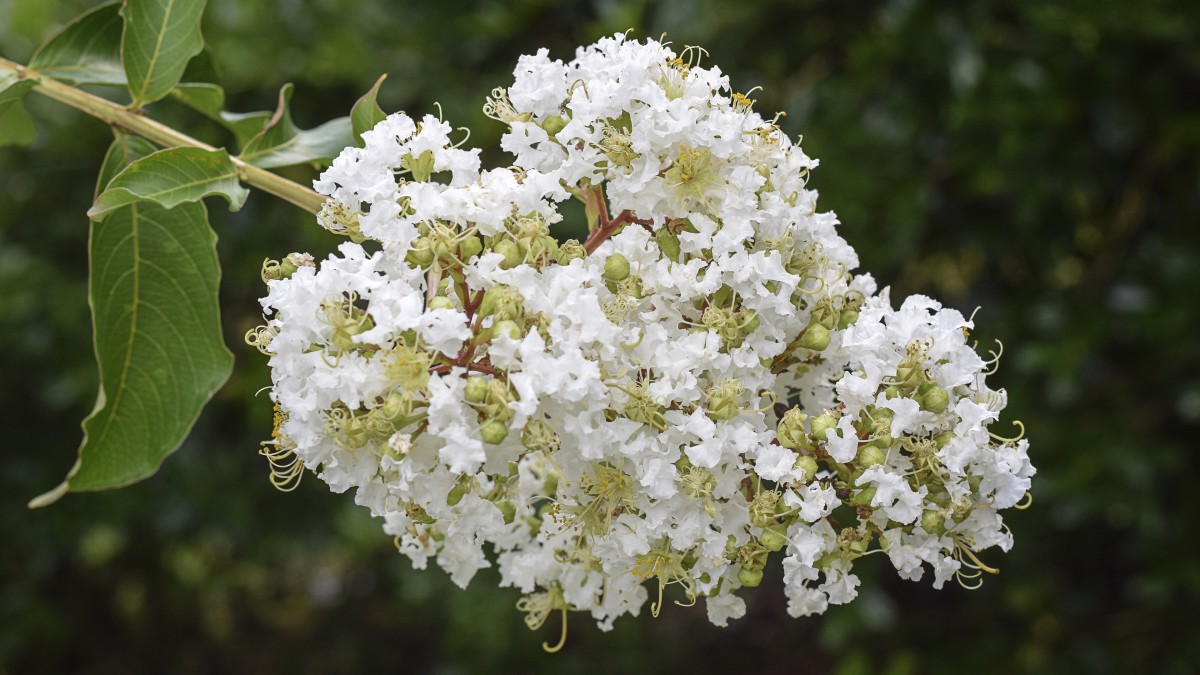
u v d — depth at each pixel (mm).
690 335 530
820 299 550
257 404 1135
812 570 533
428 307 521
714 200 535
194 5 581
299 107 1069
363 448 518
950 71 918
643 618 1381
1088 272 980
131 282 581
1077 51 917
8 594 1213
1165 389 954
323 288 510
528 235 522
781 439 535
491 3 1039
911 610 1264
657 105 529
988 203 997
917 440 535
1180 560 951
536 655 1285
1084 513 933
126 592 1431
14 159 1108
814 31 1000
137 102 583
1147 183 961
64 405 1153
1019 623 1103
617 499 531
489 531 526
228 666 1488
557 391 507
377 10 1066
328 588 1501
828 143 957
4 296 1101
